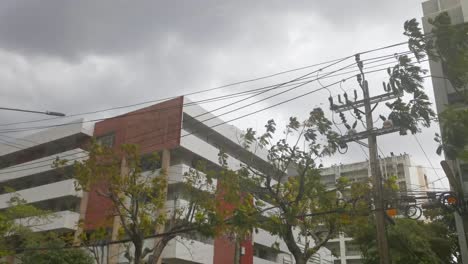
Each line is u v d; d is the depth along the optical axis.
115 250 29.55
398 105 14.95
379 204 16.09
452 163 21.77
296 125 18.86
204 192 19.77
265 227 18.66
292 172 26.06
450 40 11.41
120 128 34.22
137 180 20.33
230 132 35.41
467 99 11.77
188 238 28.88
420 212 16.67
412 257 22.94
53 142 37.22
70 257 28.22
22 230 28.83
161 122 32.06
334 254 24.88
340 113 17.92
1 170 39.66
